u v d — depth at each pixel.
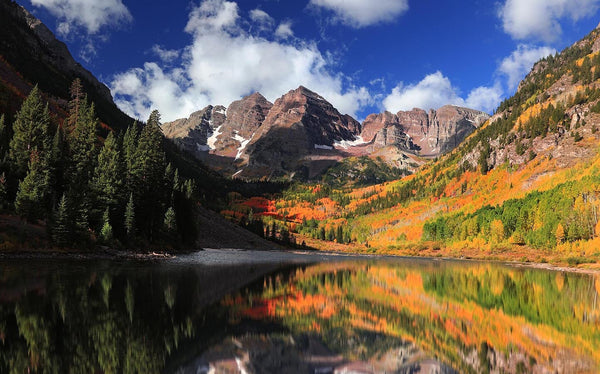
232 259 78.06
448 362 15.77
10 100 93.69
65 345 14.93
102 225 59.88
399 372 14.18
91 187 62.84
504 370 15.03
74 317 19.31
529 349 18.36
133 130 96.38
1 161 59.94
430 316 25.70
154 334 17.48
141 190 73.69
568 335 21.67
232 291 33.12
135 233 68.94
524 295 38.06
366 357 15.84
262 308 25.98
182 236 93.56
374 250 168.62
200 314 22.67
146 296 26.84
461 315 26.42
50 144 68.94
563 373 14.96
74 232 50.97
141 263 51.19
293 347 16.78
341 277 51.06
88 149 84.44
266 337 18.34
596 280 58.44
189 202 97.69
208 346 16.16
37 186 54.34
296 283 42.09
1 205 50.97
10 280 28.55
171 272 43.56
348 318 23.94
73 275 33.69
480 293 38.53
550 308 30.64
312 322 22.31
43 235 48.97
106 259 50.75
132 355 14.31
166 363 13.66
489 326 23.27
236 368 13.56
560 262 94.25
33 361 12.94
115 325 18.44
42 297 23.44
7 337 15.48
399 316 25.30
